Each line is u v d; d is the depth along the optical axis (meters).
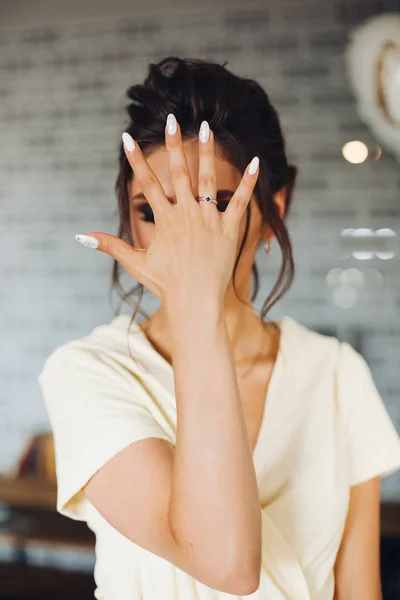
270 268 4.53
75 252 4.84
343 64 4.50
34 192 4.91
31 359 4.89
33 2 4.89
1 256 4.95
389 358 4.48
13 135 4.96
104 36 4.80
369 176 4.50
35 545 3.71
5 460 4.86
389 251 4.49
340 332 4.52
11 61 4.96
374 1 4.46
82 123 4.84
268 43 4.60
